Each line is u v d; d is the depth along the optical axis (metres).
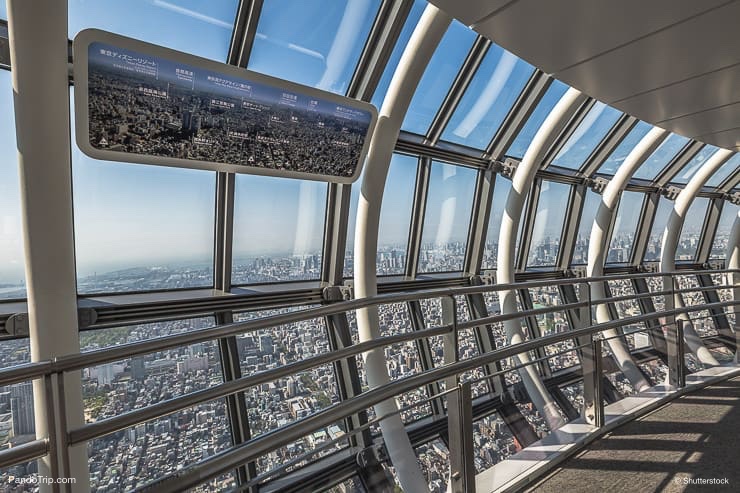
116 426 1.00
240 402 4.53
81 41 2.90
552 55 3.30
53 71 2.88
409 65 4.57
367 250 5.23
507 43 3.13
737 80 3.71
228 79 3.61
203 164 3.89
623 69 3.52
